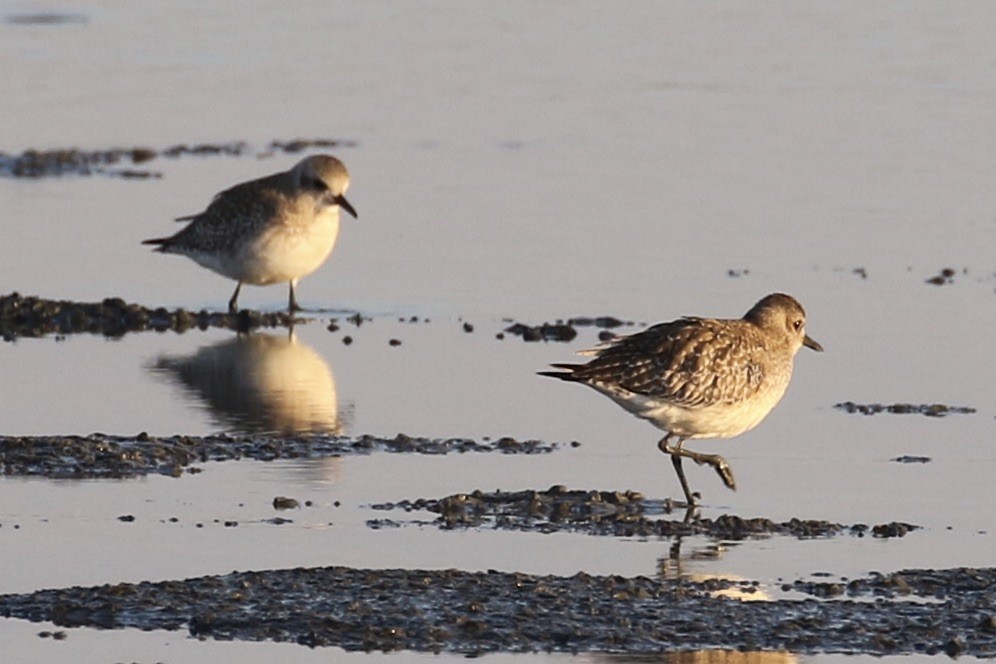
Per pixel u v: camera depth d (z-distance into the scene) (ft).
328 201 67.67
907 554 42.91
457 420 54.24
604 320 65.31
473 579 40.50
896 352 61.26
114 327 66.08
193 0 132.16
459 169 88.94
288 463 49.88
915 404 55.83
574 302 67.67
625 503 46.80
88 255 74.95
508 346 62.85
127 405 55.47
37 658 36.35
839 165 88.28
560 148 93.20
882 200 82.02
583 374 46.93
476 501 46.52
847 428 53.52
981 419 54.39
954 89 103.35
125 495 46.70
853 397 56.54
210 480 48.16
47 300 67.26
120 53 116.06
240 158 92.12
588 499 46.80
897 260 72.84
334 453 50.83
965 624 38.45
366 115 101.40
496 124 98.78
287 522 44.80
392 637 37.58
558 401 56.44
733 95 103.50
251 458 50.29
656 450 51.70
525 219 79.56
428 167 89.45
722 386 47.34
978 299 67.67
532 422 54.19
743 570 41.78
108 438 51.42
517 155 91.81
